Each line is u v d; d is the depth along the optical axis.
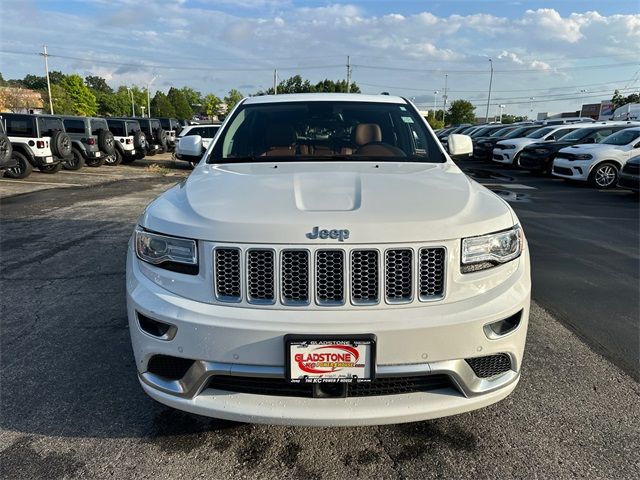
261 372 1.95
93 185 12.46
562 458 2.23
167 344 2.04
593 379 2.90
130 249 2.39
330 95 3.78
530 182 13.23
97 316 3.81
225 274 1.99
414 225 1.97
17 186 11.87
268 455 2.27
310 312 1.95
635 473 2.13
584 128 14.59
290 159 3.06
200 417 2.54
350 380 1.94
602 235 6.71
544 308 3.98
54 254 5.58
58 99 77.56
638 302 4.12
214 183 2.47
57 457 2.24
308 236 1.93
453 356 1.99
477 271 2.07
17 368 3.02
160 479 2.11
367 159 3.05
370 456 2.26
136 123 19.69
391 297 1.98
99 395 2.73
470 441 2.36
